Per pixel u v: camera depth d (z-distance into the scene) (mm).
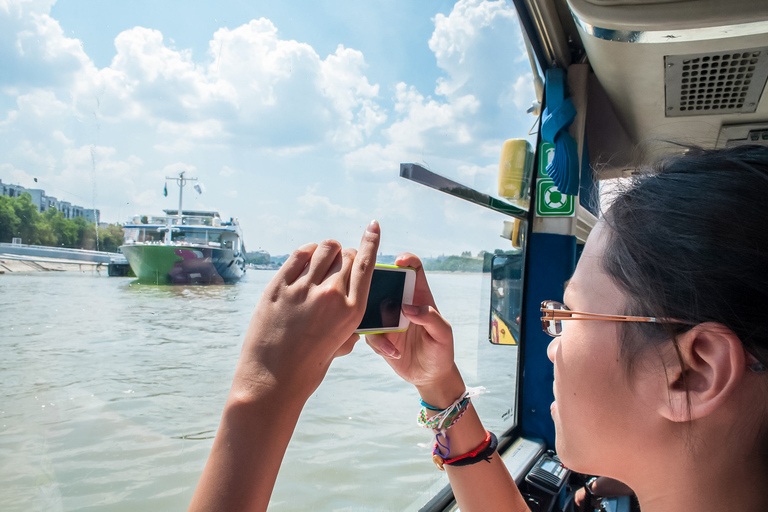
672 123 2572
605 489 1417
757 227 493
